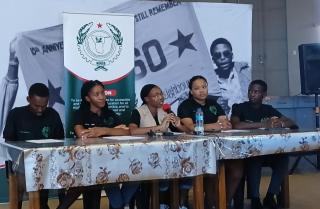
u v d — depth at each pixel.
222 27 4.83
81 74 4.25
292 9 6.91
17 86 4.15
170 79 4.64
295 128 3.73
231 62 4.86
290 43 6.93
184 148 2.77
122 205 2.96
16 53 4.14
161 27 4.60
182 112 3.61
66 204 2.95
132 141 2.71
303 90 5.65
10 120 3.33
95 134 3.11
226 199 3.29
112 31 4.36
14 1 4.11
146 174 2.67
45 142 2.79
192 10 4.71
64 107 4.22
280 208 3.74
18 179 2.69
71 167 2.47
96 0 4.37
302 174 5.53
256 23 7.07
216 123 3.59
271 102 5.77
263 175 5.34
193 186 2.95
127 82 4.42
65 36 4.21
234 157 2.98
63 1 4.25
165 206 3.33
